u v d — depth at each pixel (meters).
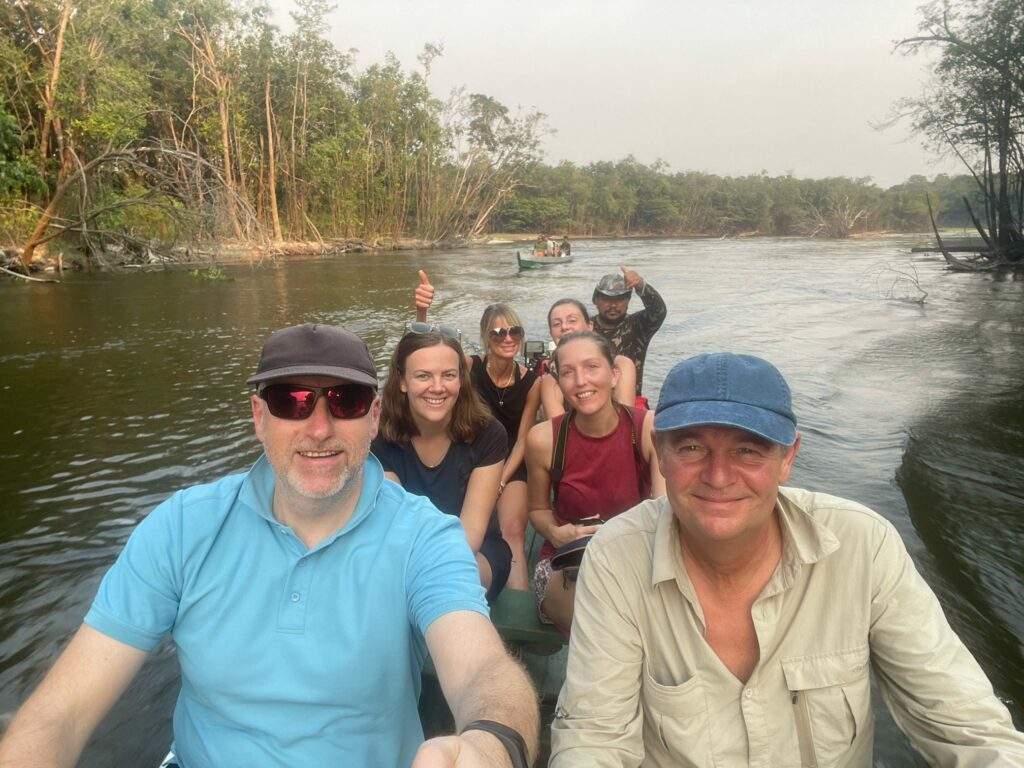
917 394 7.24
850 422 6.23
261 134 40.47
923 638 1.46
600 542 1.64
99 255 22.64
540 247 33.94
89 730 1.47
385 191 49.75
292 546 1.51
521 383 3.92
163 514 1.57
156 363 9.20
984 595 3.32
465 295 18.45
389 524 1.57
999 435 5.77
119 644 1.51
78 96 23.06
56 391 7.75
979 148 24.89
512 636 2.64
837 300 16.78
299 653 1.47
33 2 22.61
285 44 41.81
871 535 1.49
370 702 1.50
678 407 1.41
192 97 32.91
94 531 4.30
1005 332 11.47
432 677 2.59
